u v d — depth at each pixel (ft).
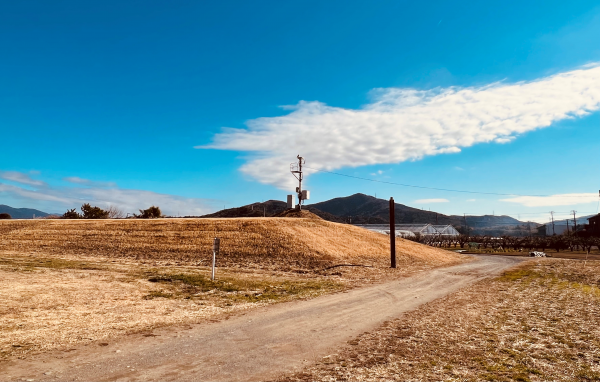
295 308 51.29
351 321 43.80
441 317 46.96
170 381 23.72
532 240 271.08
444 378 25.58
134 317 42.63
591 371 27.76
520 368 28.14
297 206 239.30
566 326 42.78
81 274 79.82
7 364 25.79
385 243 167.43
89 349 30.09
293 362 28.30
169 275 81.10
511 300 61.52
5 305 45.34
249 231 149.28
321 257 119.96
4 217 264.31
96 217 280.72
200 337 34.99
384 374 26.04
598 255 198.59
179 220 174.29
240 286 70.85
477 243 288.30
